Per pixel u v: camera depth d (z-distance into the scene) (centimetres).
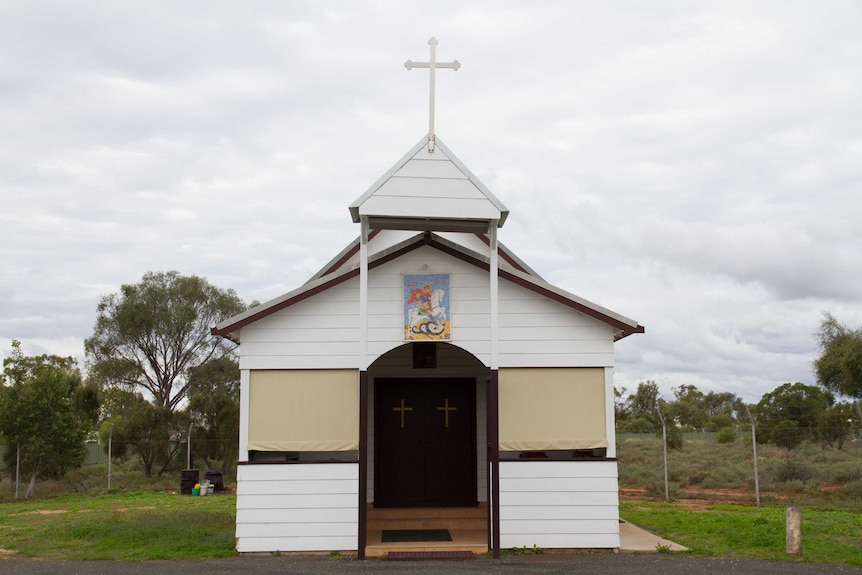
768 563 1178
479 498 1631
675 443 3891
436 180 1273
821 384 3409
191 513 1780
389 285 1360
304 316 1352
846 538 1420
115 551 1303
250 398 1334
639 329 1362
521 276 1364
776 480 2570
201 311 4978
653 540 1395
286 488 1295
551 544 1308
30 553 1279
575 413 1355
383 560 1230
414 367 1647
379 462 1636
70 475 2989
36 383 2788
